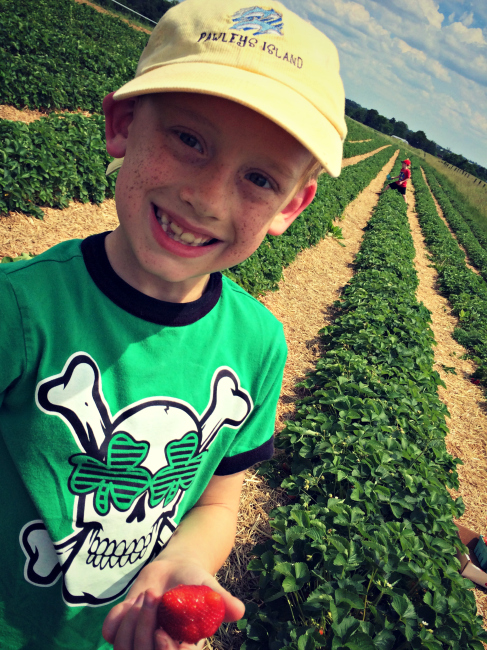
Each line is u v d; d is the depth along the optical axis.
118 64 7.68
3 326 0.37
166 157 0.34
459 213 14.48
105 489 0.42
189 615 0.35
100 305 0.41
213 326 0.47
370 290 3.66
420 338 2.91
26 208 2.68
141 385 0.42
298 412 1.89
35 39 6.11
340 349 2.46
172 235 0.37
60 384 0.39
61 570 0.43
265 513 1.46
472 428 2.66
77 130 3.52
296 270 3.91
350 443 1.59
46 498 0.40
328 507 1.27
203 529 0.49
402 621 1.05
